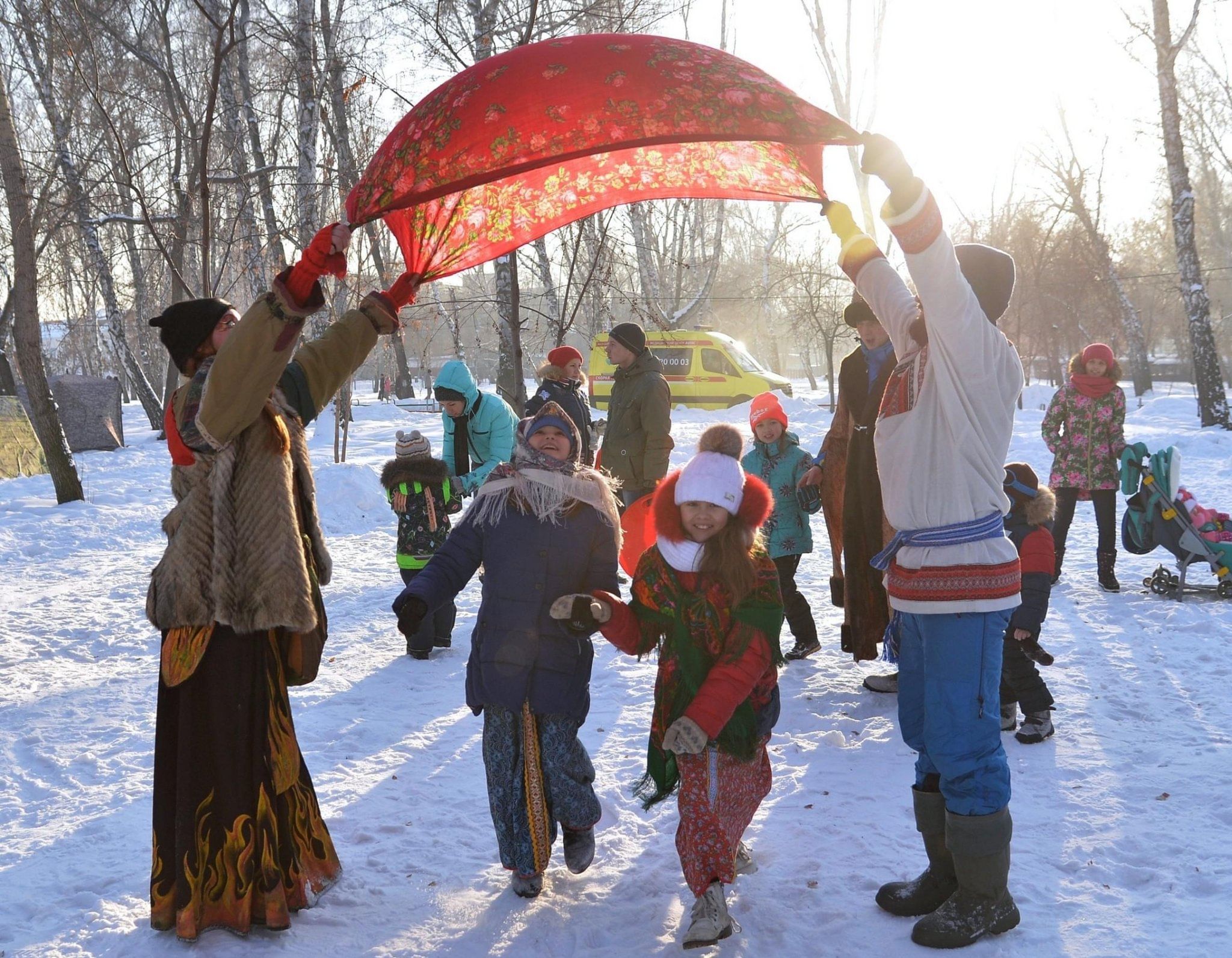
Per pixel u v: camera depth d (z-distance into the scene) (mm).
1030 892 3301
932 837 3193
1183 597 7602
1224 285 51656
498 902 3381
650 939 3135
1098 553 8039
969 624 2971
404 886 3510
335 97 14297
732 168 3432
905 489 3018
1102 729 4828
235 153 19234
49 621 7770
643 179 3549
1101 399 7977
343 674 6297
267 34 15398
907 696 3184
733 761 3137
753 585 3043
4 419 18750
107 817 4145
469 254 3543
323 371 3320
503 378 17156
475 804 4238
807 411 26344
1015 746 4672
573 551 3412
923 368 2979
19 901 3416
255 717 3094
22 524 12352
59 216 21672
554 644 3375
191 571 3016
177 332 3148
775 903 3316
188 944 3059
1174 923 3061
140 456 20891
